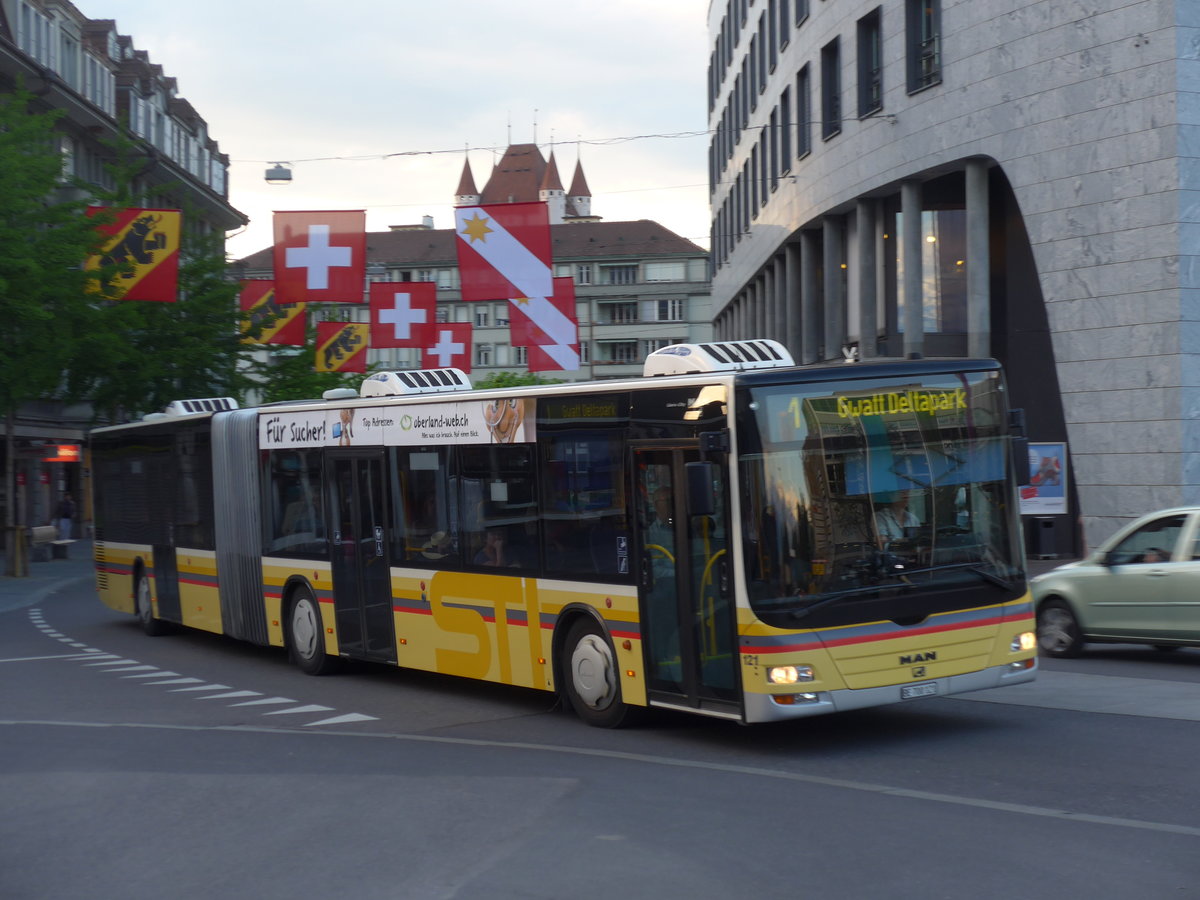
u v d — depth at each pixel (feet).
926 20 98.68
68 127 175.22
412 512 46.26
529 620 40.60
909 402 34.47
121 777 31.60
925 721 37.52
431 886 21.45
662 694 35.65
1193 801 26.66
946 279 104.32
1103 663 49.90
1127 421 81.05
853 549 33.27
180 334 125.80
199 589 62.80
